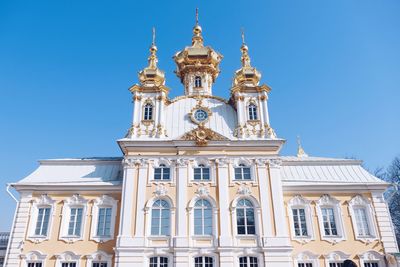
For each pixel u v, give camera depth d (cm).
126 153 3434
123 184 3291
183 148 3441
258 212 3173
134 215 3156
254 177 3338
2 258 4069
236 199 3231
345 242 3219
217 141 3447
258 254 3009
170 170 3375
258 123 3647
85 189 3409
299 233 3284
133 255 2980
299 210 3400
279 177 3338
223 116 3800
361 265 3133
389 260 3105
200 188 3272
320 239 3231
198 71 4488
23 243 3162
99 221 3300
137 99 3775
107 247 3147
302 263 3152
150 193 3259
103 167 3672
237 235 3077
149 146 3441
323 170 3694
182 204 3197
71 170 3641
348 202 3388
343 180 3550
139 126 3625
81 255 3119
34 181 3478
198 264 2986
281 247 3014
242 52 4419
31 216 3294
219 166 3359
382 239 3228
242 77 4056
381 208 3362
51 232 3222
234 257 2989
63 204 3347
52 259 3111
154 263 2995
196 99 3981
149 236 3069
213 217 3153
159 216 3188
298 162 3772
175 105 3925
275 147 3450
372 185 3447
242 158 3409
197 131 3500
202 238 3062
